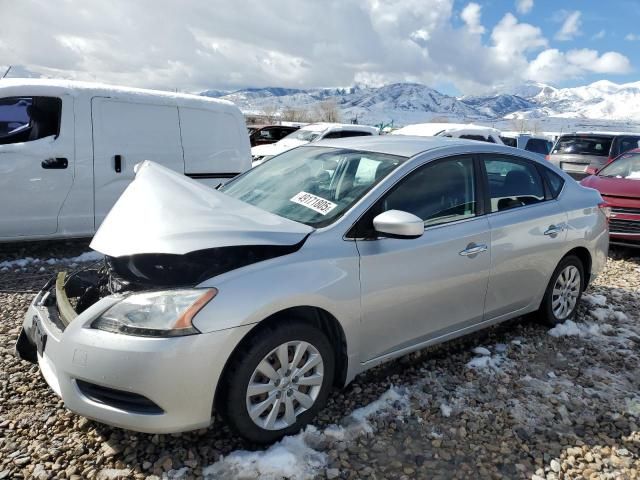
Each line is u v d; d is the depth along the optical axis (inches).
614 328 183.2
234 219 111.6
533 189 165.9
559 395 135.3
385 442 112.8
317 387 113.5
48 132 243.8
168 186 124.0
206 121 289.6
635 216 282.0
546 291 170.7
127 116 263.0
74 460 103.0
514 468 107.0
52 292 122.3
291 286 105.0
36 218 242.8
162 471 100.7
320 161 147.2
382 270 120.0
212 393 98.0
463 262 136.4
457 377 141.8
